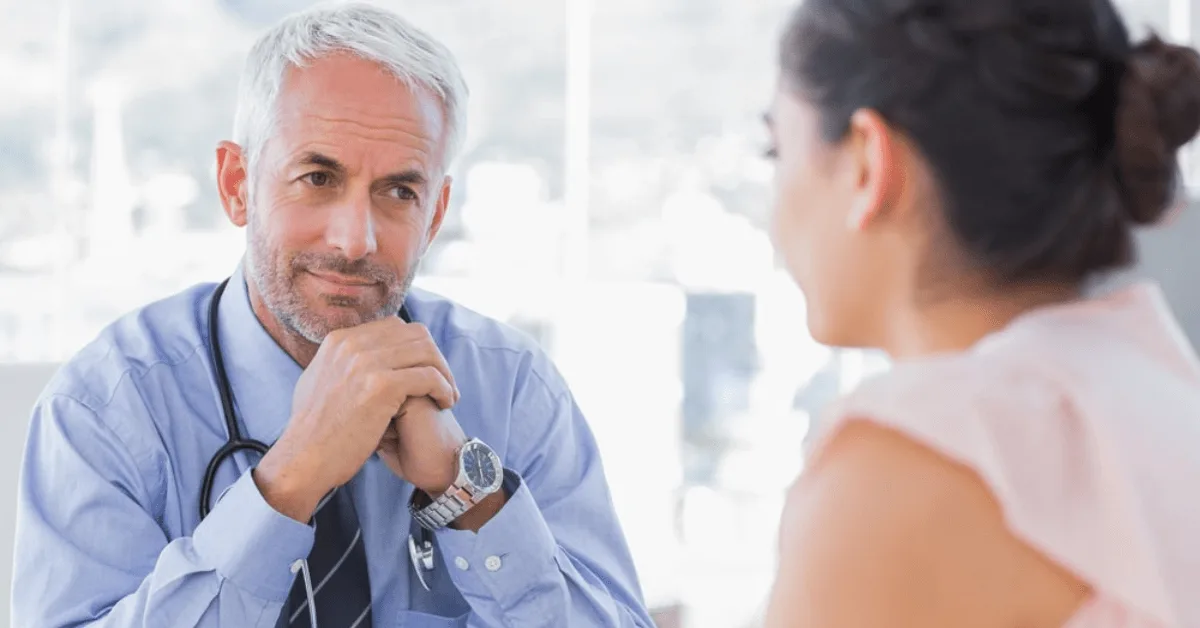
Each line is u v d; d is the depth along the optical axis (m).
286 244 1.38
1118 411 0.65
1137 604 0.61
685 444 4.71
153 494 1.40
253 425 1.43
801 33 0.74
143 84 4.30
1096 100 0.69
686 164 4.70
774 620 0.67
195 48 4.32
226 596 1.23
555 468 1.59
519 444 1.58
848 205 0.73
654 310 4.72
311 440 1.27
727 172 4.69
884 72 0.69
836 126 0.72
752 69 4.66
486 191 4.62
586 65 4.66
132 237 4.31
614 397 4.70
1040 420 0.65
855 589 0.64
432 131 1.41
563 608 1.38
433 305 1.66
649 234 4.71
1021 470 0.63
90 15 4.26
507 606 1.36
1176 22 4.34
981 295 0.72
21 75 4.22
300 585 1.33
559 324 4.69
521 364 1.63
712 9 4.66
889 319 0.74
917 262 0.72
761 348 4.70
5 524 1.70
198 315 1.52
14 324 4.24
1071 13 0.68
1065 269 0.72
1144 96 0.67
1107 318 0.71
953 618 0.63
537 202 4.65
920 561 0.63
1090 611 0.63
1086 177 0.69
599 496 1.59
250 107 1.40
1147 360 0.70
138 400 1.41
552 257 4.67
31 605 1.31
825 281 0.75
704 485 4.70
